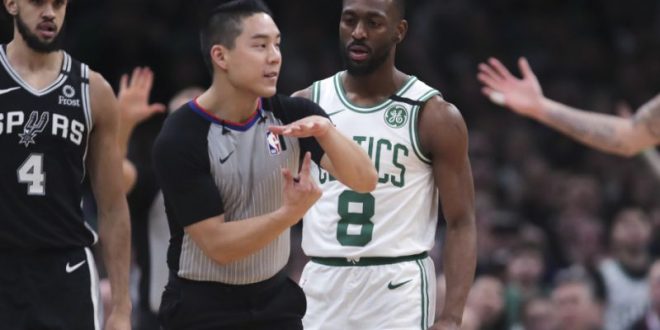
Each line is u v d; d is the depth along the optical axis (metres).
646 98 40.28
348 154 13.42
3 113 14.52
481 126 38.06
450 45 40.47
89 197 27.16
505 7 42.69
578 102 39.78
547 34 42.12
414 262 16.30
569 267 30.81
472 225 16.11
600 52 42.19
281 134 13.20
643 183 34.66
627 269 29.03
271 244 14.36
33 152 14.58
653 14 43.62
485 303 25.05
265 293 14.45
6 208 14.49
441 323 15.77
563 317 25.50
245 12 13.78
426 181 16.34
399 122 16.19
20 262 14.59
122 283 15.21
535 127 38.50
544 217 34.38
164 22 36.97
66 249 14.84
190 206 13.87
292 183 13.22
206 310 14.36
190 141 13.95
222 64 13.91
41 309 14.62
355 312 16.23
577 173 37.19
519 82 20.14
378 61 16.06
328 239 16.33
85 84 14.95
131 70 35.28
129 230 15.39
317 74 37.41
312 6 39.47
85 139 14.93
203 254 14.30
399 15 16.11
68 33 35.59
